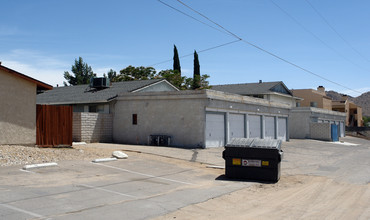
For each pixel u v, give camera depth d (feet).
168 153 62.13
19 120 49.67
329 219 25.82
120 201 28.91
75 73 219.20
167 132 76.59
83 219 23.32
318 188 38.93
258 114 98.07
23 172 36.83
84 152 54.08
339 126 170.40
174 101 76.28
